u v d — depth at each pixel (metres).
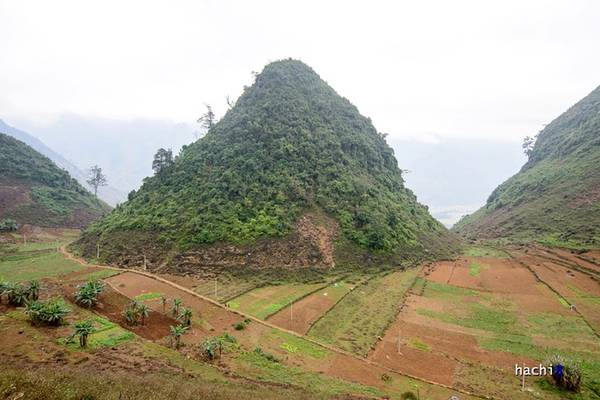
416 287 66.75
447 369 39.47
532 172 149.12
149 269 70.88
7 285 47.62
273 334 46.50
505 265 82.06
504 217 129.25
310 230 80.06
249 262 71.31
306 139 103.19
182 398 26.03
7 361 32.47
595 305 56.00
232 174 91.12
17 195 123.62
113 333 42.31
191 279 66.12
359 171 107.94
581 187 111.69
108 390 24.72
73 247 90.00
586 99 171.12
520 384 36.62
